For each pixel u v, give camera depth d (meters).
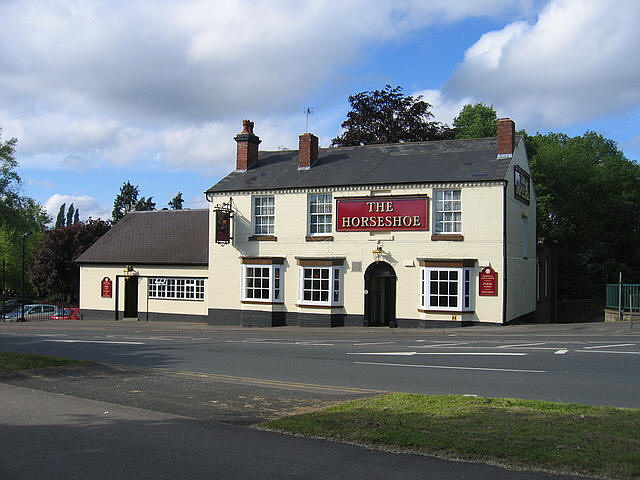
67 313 41.31
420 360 15.45
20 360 14.77
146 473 6.51
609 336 20.84
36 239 66.31
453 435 7.34
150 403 9.92
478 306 26.66
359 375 13.23
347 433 7.58
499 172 26.84
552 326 25.67
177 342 21.89
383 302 29.34
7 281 64.38
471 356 15.93
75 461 6.95
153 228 38.31
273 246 30.75
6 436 8.04
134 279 36.66
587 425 7.70
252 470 6.50
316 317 29.36
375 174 29.23
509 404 9.15
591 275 49.25
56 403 10.06
